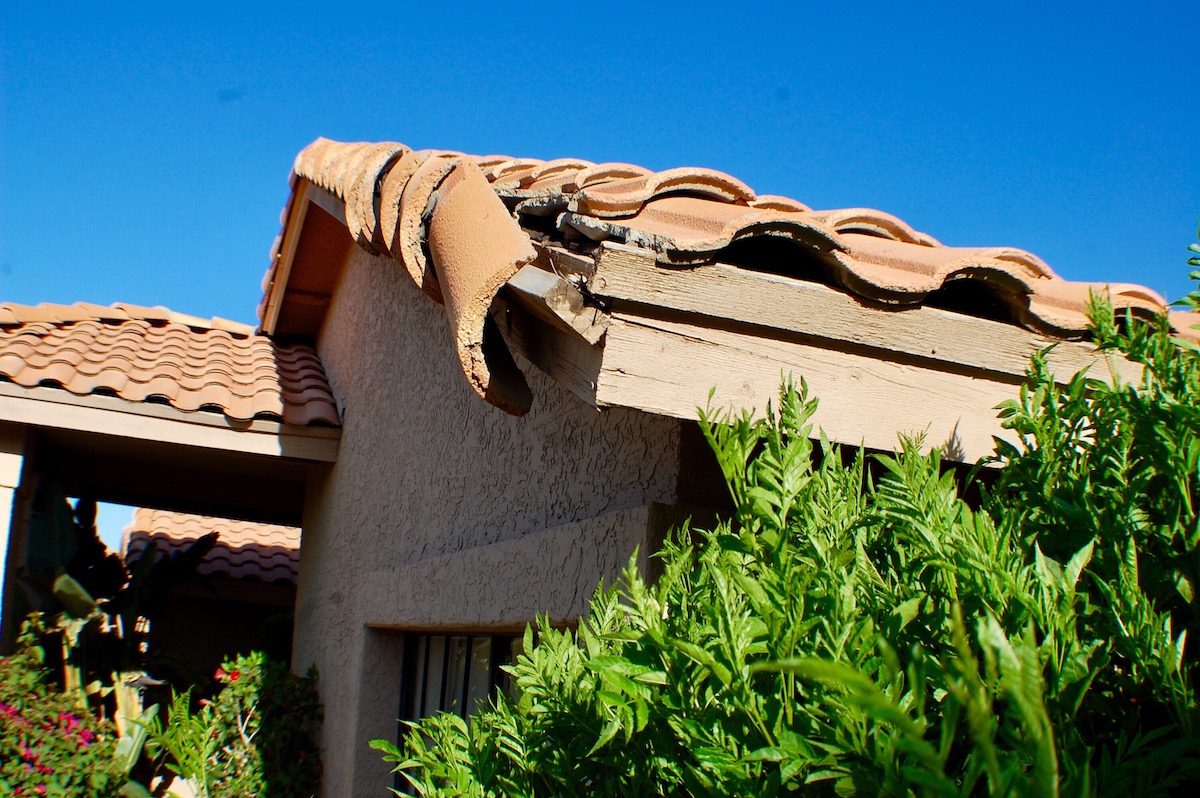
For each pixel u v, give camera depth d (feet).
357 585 20.57
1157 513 4.70
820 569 3.91
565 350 7.43
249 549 40.14
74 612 23.76
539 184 10.08
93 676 25.88
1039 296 7.87
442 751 5.91
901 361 7.02
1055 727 3.47
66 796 20.02
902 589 4.25
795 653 3.71
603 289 6.29
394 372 20.21
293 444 24.12
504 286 7.43
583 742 5.13
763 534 3.98
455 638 16.15
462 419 15.38
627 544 8.54
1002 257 8.31
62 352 23.26
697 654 3.75
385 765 18.16
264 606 39.86
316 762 21.88
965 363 7.12
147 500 33.58
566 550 9.94
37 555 24.22
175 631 38.50
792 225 6.51
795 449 4.33
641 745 4.67
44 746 20.22
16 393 20.94
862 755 3.21
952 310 7.76
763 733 3.67
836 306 6.78
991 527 4.15
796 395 4.87
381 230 10.23
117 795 21.06
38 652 21.88
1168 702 3.98
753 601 3.81
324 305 30.01
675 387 6.41
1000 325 7.22
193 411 22.48
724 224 6.91
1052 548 4.91
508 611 11.37
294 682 22.94
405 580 16.43
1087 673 3.68
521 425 12.81
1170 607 4.57
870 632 3.51
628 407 6.38
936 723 3.56
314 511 27.58
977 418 7.13
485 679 14.19
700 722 3.88
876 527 4.93
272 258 27.89
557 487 11.27
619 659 4.23
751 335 6.66
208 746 22.03
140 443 25.31
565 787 5.15
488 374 7.18
